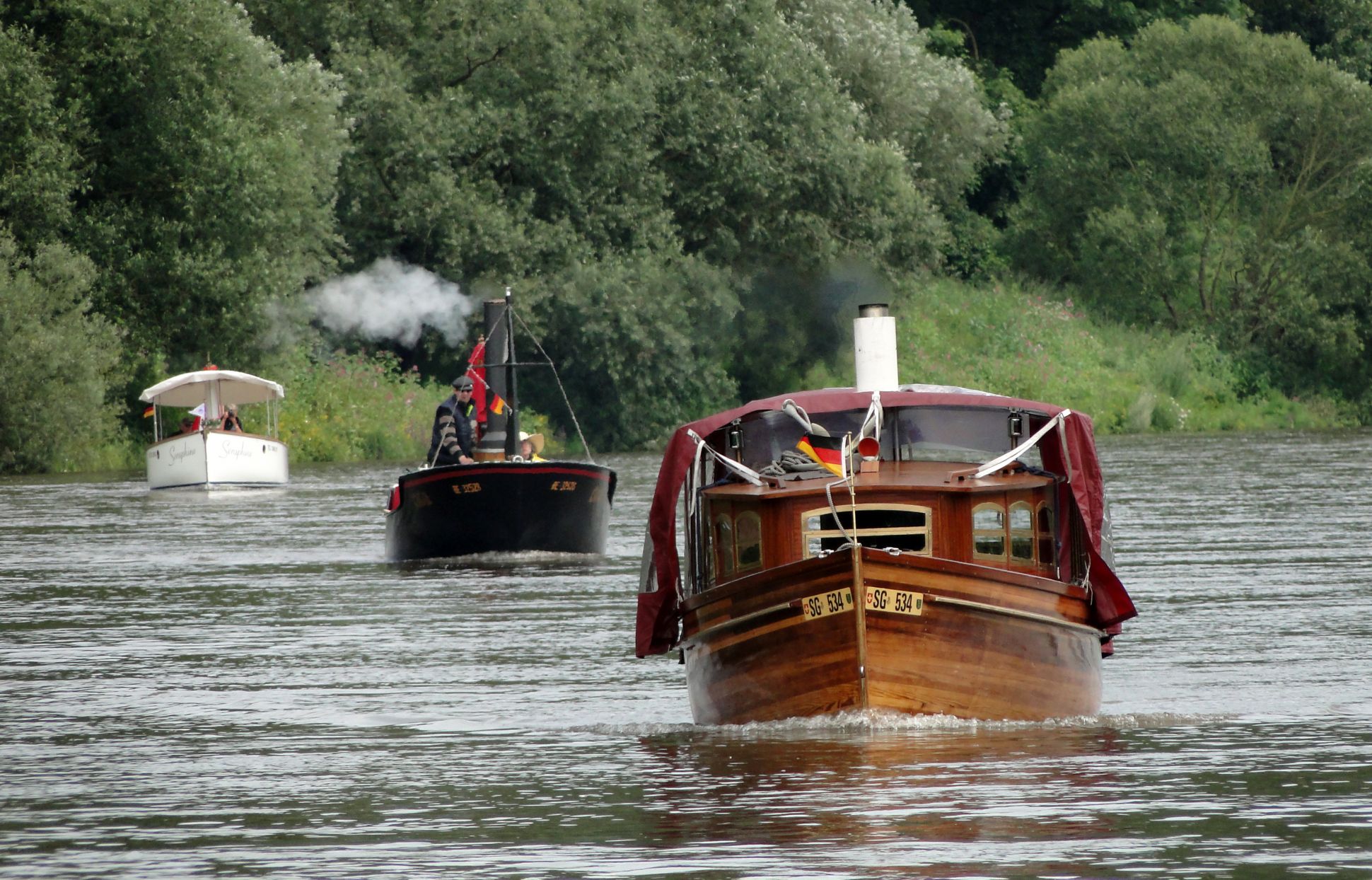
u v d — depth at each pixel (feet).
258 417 637.30
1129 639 201.77
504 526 301.63
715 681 152.66
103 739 150.41
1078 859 104.42
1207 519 350.64
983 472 153.79
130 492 508.94
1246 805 118.01
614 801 122.31
